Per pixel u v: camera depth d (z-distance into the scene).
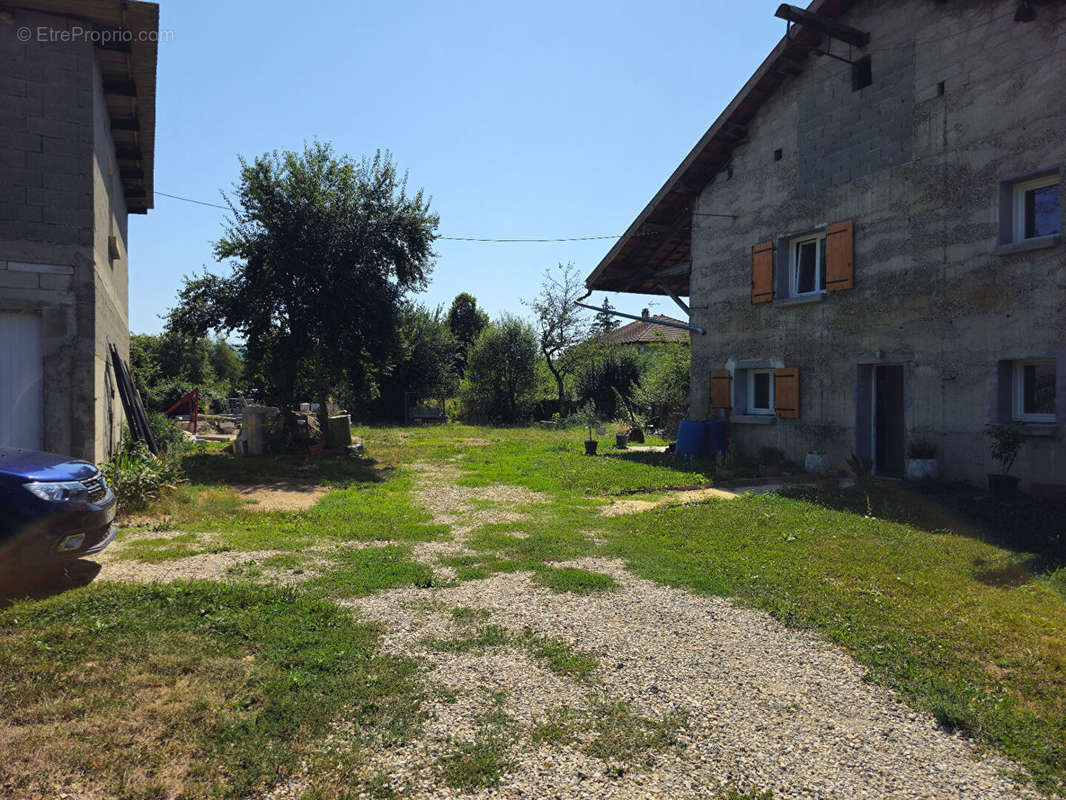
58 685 3.34
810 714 3.33
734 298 14.11
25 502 4.78
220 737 2.94
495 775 2.75
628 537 7.31
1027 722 3.21
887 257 10.74
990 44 9.28
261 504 9.50
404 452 17.72
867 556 6.24
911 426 10.30
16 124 7.80
